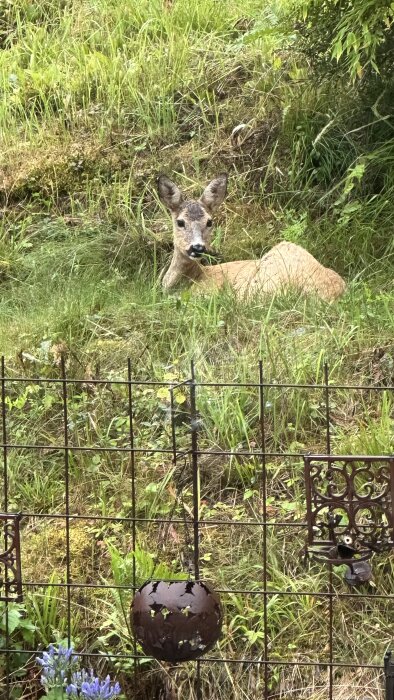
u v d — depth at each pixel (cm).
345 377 559
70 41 980
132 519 407
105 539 479
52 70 930
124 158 852
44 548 481
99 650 440
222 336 604
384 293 652
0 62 959
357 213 754
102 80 907
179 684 433
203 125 874
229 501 499
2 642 434
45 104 900
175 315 630
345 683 427
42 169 838
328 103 828
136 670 422
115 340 605
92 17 1002
